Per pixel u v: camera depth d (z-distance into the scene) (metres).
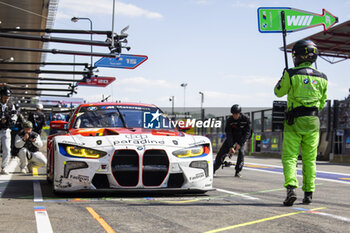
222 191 5.30
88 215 3.40
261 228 3.01
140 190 4.37
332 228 3.05
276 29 16.41
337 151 16.73
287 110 4.28
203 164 4.68
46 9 16.56
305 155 4.32
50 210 3.62
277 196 4.90
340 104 16.78
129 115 5.52
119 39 10.63
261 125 21.50
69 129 5.23
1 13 17.41
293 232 2.90
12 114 7.41
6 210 3.60
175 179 4.59
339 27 17.33
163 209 3.75
